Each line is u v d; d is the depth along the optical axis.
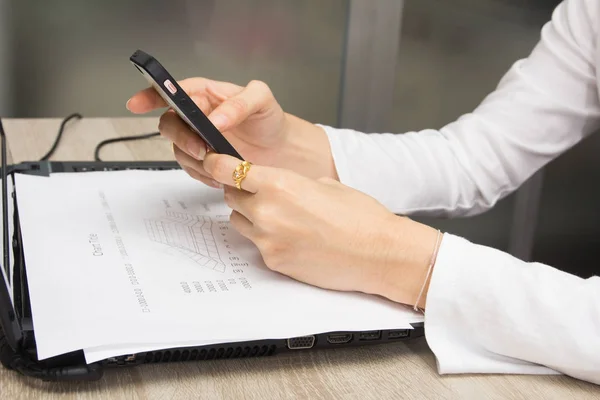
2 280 0.47
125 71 1.71
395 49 1.69
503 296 0.53
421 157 0.80
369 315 0.54
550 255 1.71
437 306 0.54
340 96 1.75
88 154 0.92
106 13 1.65
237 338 0.48
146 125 1.05
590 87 0.82
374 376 0.51
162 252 0.59
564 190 1.68
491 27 1.70
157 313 0.50
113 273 0.55
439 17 1.68
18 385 0.47
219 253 0.60
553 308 0.53
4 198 0.60
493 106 0.85
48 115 1.71
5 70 1.64
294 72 1.76
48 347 0.45
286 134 0.74
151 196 0.71
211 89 0.70
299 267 0.56
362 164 0.77
